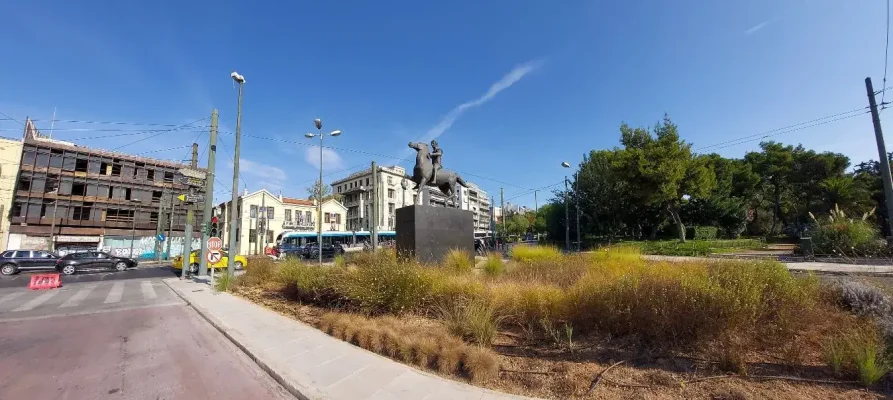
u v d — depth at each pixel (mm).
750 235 46469
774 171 44219
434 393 4527
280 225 58688
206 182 21812
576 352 5328
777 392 3951
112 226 47344
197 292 14586
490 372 4891
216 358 6449
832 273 12359
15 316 10359
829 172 41969
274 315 9500
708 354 4707
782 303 5160
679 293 5340
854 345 4262
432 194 14578
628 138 34062
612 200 38812
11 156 41344
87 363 6195
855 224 17812
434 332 6434
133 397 4836
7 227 40625
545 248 14656
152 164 51219
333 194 85312
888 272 12195
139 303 12609
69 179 44906
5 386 5199
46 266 26797
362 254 13789
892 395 3812
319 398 4547
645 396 4082
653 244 27156
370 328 6805
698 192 31375
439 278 8492
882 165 14172
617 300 5742
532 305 6574
